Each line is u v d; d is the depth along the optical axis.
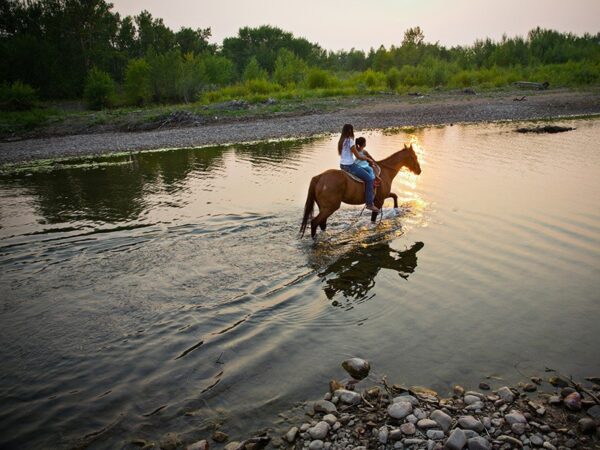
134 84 35.91
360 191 9.16
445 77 42.38
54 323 6.08
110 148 22.06
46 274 7.56
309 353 5.36
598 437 3.93
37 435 4.18
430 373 4.90
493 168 13.78
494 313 5.99
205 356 5.34
